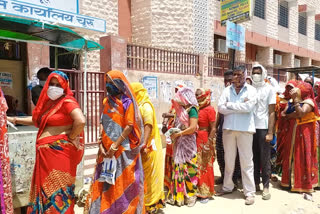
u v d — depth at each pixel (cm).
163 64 862
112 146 290
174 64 895
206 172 426
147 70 815
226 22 912
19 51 661
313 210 407
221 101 442
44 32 388
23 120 319
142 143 312
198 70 964
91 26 430
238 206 412
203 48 1157
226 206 411
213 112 436
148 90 814
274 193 479
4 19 337
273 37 1662
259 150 461
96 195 298
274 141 538
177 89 405
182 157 401
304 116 483
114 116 298
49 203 279
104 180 291
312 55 2075
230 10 974
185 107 404
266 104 452
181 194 404
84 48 409
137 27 1103
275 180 549
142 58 809
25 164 343
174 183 410
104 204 292
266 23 1602
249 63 1187
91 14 905
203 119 429
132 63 788
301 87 491
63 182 284
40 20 346
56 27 359
